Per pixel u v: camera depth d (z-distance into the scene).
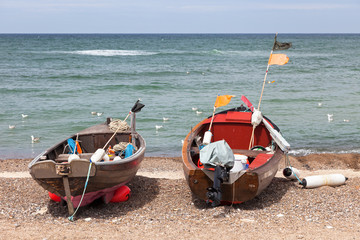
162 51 77.88
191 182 7.81
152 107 21.92
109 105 22.48
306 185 9.65
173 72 38.94
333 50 86.62
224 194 7.82
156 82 31.56
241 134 10.77
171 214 7.84
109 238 6.44
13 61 48.94
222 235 6.52
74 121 18.77
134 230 6.85
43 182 7.36
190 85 30.20
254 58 58.59
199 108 21.73
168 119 18.97
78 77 34.38
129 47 95.50
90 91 26.98
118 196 8.63
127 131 10.34
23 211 8.00
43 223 7.27
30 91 26.42
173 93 26.75
